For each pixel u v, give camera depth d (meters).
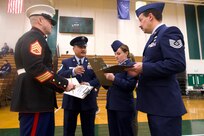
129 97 2.09
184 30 13.45
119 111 2.05
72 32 12.44
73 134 2.33
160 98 1.38
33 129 1.41
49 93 1.51
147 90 1.45
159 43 1.41
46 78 1.36
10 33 12.10
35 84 1.45
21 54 1.41
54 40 12.20
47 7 1.58
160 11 1.54
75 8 12.73
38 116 1.43
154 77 1.42
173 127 1.34
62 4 12.64
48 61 1.53
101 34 12.73
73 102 2.28
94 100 2.37
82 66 2.35
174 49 1.33
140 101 1.48
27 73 1.43
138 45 12.91
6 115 5.41
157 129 1.35
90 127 2.34
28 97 1.42
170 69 1.30
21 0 9.88
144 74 1.38
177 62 1.30
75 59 2.52
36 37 1.43
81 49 2.48
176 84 1.45
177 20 13.58
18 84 1.46
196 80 12.92
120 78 2.04
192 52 13.27
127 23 13.00
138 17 1.61
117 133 2.15
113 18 12.99
